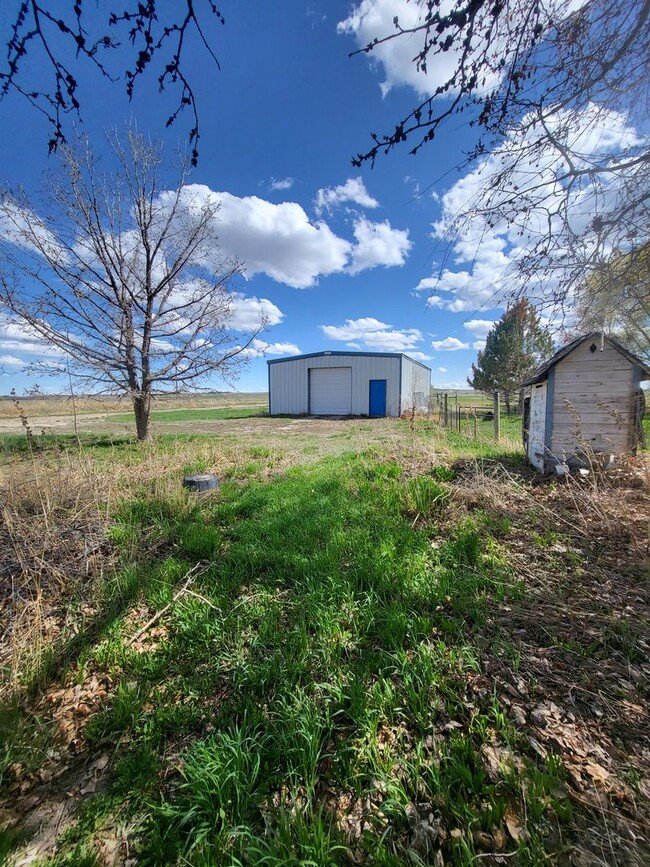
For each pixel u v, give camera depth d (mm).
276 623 2420
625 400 5168
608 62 1697
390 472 5715
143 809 1442
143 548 3633
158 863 1271
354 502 4492
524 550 3242
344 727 1689
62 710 1920
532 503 4246
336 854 1250
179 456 7266
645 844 1204
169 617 2605
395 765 1518
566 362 5418
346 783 1476
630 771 1426
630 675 1877
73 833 1376
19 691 2006
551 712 1690
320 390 20969
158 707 1864
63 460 5102
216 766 1479
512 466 6137
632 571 2811
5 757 1641
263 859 1171
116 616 2604
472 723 1644
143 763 1590
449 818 1326
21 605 2754
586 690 1799
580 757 1488
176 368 9805
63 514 4059
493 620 2342
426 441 8625
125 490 5004
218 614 2557
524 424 6879
